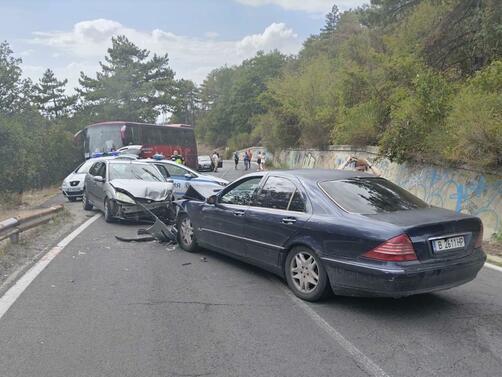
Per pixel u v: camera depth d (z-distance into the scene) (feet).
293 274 20.01
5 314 17.72
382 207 18.99
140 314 17.81
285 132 130.93
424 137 44.57
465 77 51.44
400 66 51.98
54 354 14.42
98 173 44.73
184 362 13.93
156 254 27.81
